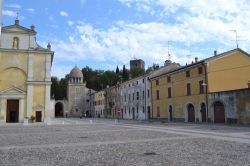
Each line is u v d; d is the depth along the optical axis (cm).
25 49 5091
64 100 11388
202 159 1098
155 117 5959
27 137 2169
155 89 5978
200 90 4478
